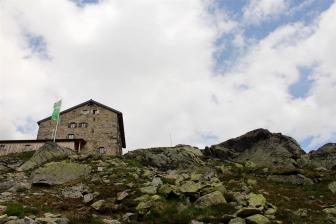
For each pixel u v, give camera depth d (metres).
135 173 31.17
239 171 34.31
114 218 18.89
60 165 30.44
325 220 18.95
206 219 17.91
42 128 59.56
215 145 48.00
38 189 26.78
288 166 36.22
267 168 34.88
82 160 37.62
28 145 52.41
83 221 17.36
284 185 28.31
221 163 41.12
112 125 60.06
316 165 36.06
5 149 52.00
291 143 41.16
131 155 43.75
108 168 33.47
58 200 22.59
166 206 19.73
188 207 19.97
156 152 44.94
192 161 42.72
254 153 42.38
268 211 19.33
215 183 24.56
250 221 17.19
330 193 25.56
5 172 34.53
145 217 18.55
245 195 22.12
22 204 20.84
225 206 20.00
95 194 23.64
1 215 17.14
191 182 23.72
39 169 29.78
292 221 18.28
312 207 21.78
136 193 22.80
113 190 24.67
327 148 39.12
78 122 60.19
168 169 40.34
